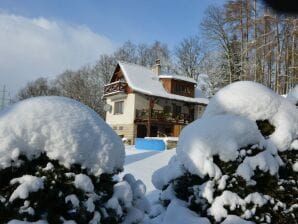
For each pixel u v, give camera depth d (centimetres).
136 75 2989
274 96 480
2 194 263
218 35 3941
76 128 293
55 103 304
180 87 3005
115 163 308
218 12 3959
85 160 290
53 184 270
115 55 5562
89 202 274
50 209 266
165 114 2817
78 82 5519
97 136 302
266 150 428
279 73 3092
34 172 276
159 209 473
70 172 281
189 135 446
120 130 2919
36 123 284
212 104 492
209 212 403
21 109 292
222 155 415
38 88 6394
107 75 5412
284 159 439
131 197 305
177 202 441
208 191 405
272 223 399
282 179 426
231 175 407
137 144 2125
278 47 3002
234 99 476
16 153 270
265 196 405
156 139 2047
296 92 561
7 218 255
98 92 5303
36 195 262
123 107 2938
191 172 422
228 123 429
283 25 3028
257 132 431
